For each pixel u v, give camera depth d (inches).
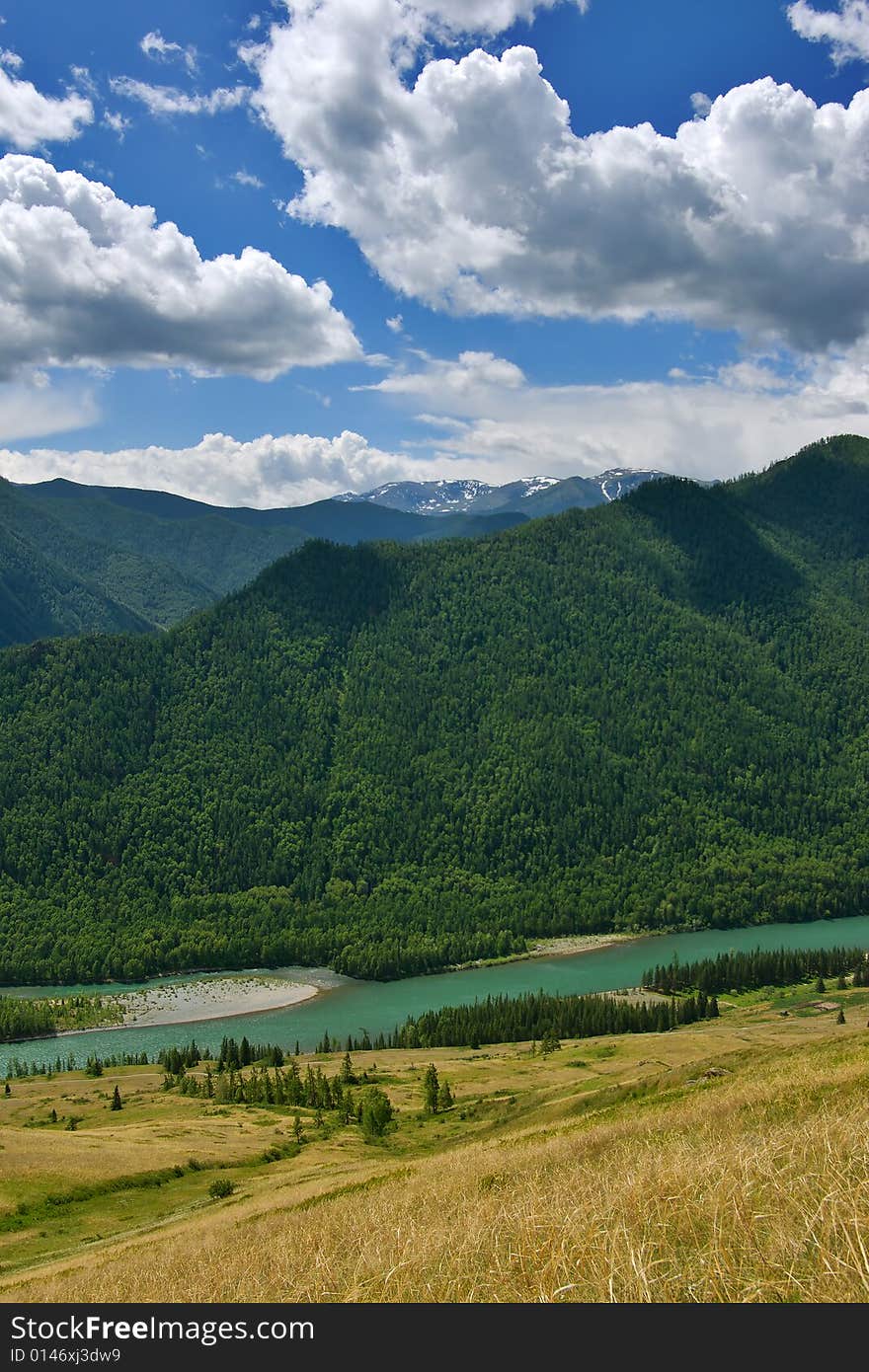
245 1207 2878.9
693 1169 961.5
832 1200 700.7
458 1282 805.9
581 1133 2272.4
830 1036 3376.0
